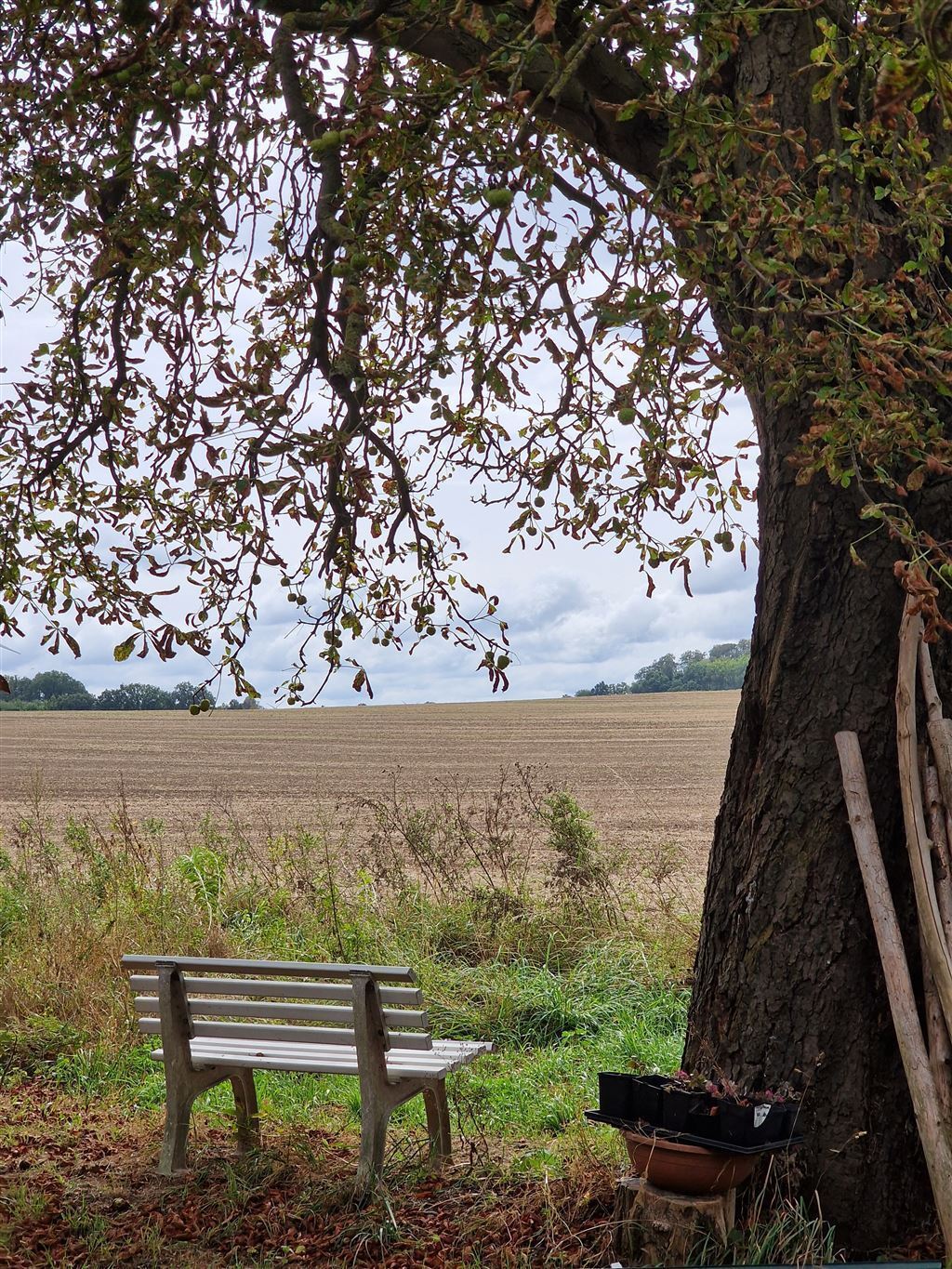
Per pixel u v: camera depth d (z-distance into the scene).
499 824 9.94
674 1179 3.57
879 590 3.90
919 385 3.73
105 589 5.33
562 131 4.94
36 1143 5.12
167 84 3.80
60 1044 6.48
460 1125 5.12
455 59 3.73
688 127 2.94
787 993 3.89
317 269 3.99
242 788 26.11
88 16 4.18
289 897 9.39
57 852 9.89
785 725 4.01
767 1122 3.56
